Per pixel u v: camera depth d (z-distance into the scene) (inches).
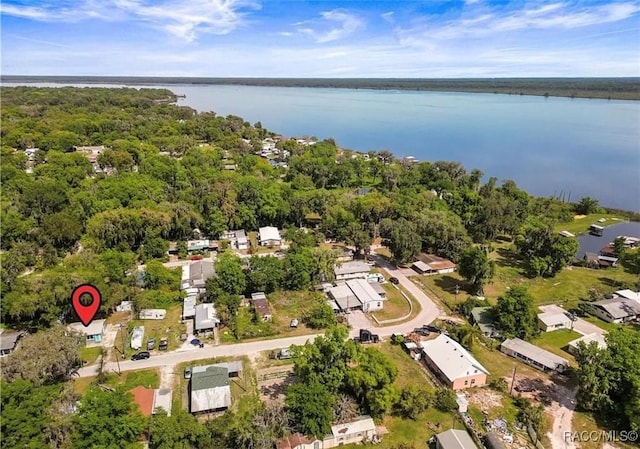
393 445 1854.1
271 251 3944.4
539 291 3390.7
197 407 1947.6
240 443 1744.6
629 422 1968.5
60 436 1547.7
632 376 1968.5
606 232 4992.6
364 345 2578.7
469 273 3213.6
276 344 2554.1
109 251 3161.9
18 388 1636.3
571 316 2908.5
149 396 2009.1
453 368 2242.9
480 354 2536.9
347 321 2844.5
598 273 3762.3
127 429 1588.3
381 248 4188.0
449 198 5226.4
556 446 1871.3
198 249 3873.0
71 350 2097.7
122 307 2856.8
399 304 3097.9
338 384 1996.8
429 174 6328.7
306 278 3179.1
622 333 2228.1
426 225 3991.1
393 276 3565.5
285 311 2938.0
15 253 3260.3
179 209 4013.3
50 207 4160.9
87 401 1648.6
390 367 2001.7
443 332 2723.9
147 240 3727.9
